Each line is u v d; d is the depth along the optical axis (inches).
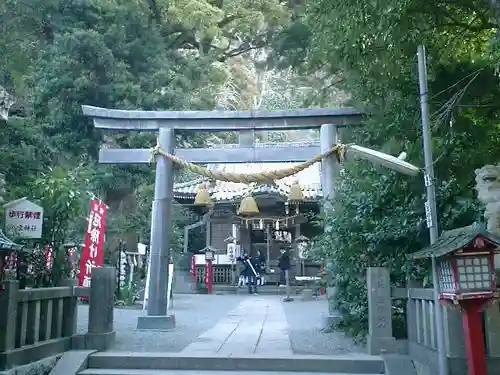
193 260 896.3
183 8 646.5
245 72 1212.5
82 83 559.2
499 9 222.2
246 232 935.0
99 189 623.8
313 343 307.1
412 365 249.0
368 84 328.8
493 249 182.2
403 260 289.9
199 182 866.1
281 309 550.6
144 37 635.5
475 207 261.9
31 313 243.0
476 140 304.5
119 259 565.9
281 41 633.6
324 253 344.2
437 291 202.7
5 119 297.0
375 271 274.2
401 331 291.7
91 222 415.8
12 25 609.6
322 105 554.6
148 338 327.0
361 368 252.8
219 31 674.8
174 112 395.9
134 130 398.3
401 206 290.7
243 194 824.3
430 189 212.7
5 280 223.9
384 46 278.5
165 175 389.7
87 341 277.4
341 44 293.1
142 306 530.0
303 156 401.7
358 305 313.7
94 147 598.5
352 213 316.5
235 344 304.2
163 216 385.7
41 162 420.2
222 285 901.8
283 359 257.9
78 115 582.6
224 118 397.7
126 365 262.7
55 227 314.0
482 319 214.7
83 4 582.9
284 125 396.5
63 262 322.3
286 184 833.5
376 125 343.3
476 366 179.6
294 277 894.4
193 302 653.3
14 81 598.2
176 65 693.9
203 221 906.7
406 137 312.5
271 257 942.4
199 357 261.7
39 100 580.7
